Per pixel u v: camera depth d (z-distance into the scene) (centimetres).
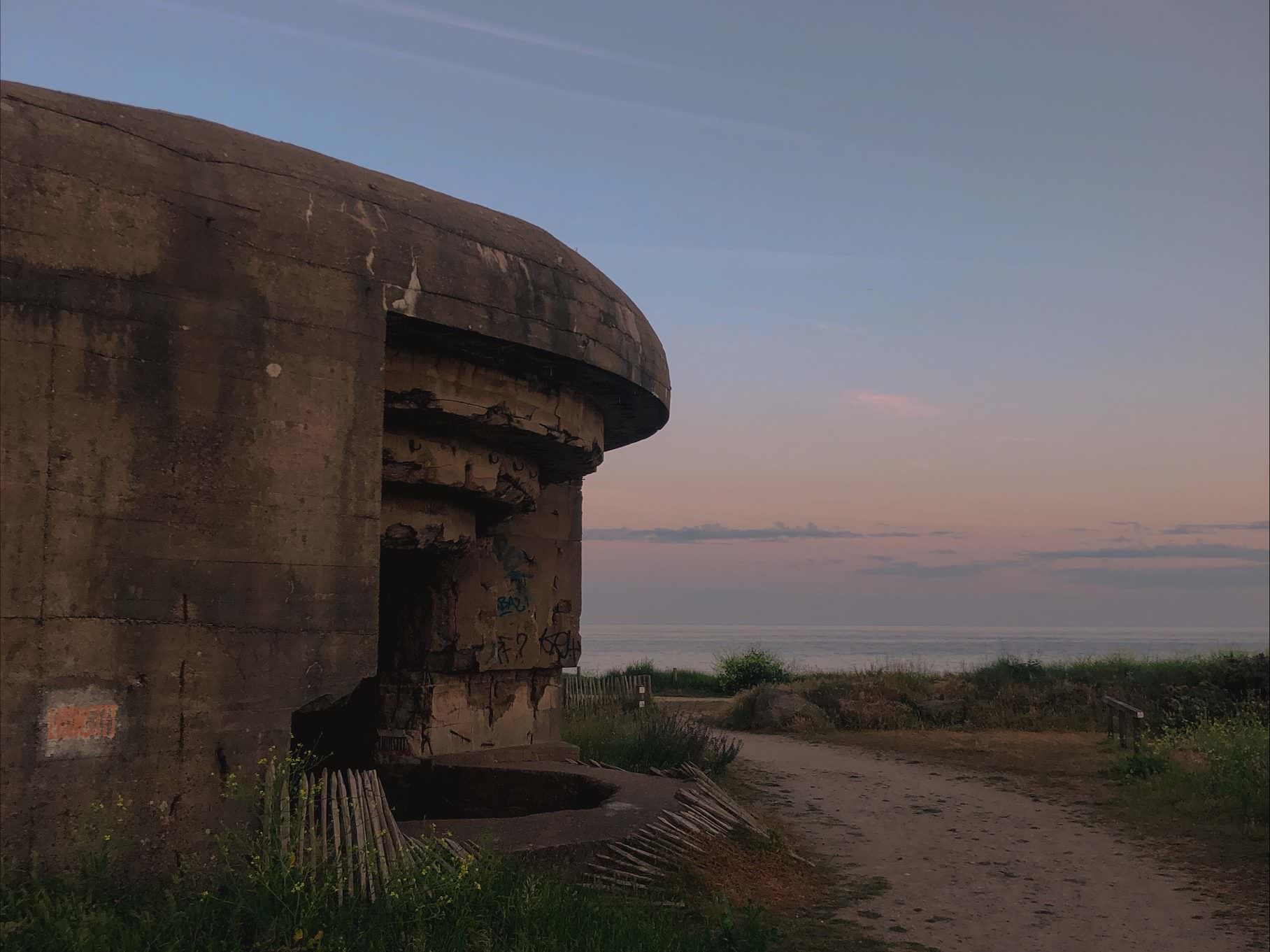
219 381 518
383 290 583
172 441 501
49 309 467
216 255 522
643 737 1172
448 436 692
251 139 560
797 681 2230
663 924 558
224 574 514
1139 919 684
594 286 712
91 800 466
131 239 494
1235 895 746
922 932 642
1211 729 1366
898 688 1930
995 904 715
